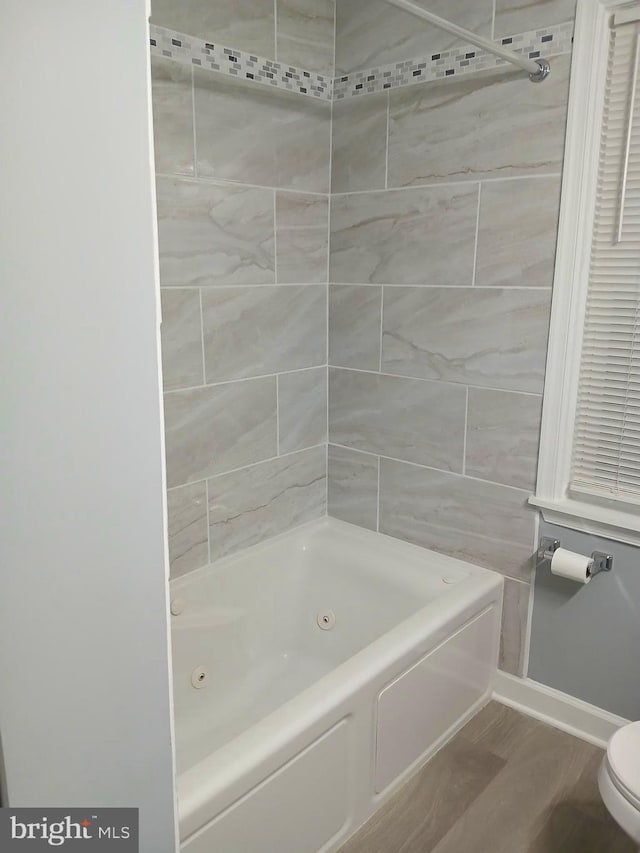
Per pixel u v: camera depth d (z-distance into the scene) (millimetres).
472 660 2121
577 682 2102
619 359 1860
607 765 1441
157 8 1742
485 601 2104
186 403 2039
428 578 2211
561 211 1829
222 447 2180
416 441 2307
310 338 2408
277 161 2146
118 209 517
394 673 1759
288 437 2406
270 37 2041
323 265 2396
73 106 477
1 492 481
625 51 1703
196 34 1846
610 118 1757
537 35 1794
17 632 507
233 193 2031
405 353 2266
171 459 2035
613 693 2031
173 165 1856
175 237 1904
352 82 2217
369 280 2309
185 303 1971
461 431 2182
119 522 563
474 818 1804
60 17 461
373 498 2480
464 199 2018
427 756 2002
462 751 2051
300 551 2461
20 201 458
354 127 2236
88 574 548
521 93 1846
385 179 2191
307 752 1522
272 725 1478
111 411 539
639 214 1754
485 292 2029
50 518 514
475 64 1916
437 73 2004
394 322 2271
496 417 2088
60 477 515
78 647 552
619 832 1756
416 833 1756
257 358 2227
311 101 2213
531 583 2127
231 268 2076
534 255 1911
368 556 2357
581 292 1869
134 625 595
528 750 2053
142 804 641
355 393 2443
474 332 2082
